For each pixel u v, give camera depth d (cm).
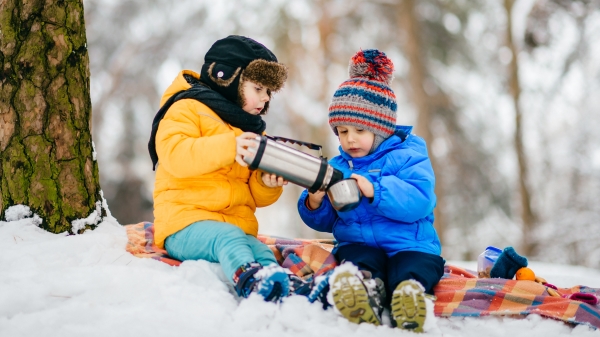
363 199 259
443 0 1391
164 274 231
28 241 268
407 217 246
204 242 242
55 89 287
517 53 1263
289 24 1459
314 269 257
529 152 1444
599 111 1341
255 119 266
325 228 276
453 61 1430
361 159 265
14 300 205
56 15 288
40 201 283
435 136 1445
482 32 1411
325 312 211
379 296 221
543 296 237
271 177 239
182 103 258
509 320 226
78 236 271
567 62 1276
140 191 1421
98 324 196
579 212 1271
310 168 233
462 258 1488
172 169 245
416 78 1338
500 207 1484
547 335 216
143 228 302
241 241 236
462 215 1491
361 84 264
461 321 225
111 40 1552
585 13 1155
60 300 211
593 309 228
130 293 216
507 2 1244
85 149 296
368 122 260
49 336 188
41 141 285
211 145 236
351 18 1459
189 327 196
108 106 1529
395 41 1446
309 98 1549
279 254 280
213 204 253
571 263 1219
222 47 267
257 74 261
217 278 232
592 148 1351
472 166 1462
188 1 1628
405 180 251
